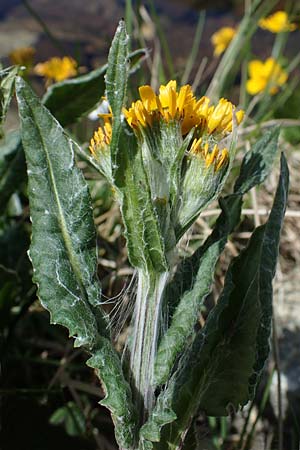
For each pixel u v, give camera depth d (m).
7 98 0.33
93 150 0.26
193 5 1.41
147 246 0.25
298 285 0.45
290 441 0.39
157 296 0.26
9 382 0.40
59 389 0.37
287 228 0.48
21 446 0.37
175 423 0.28
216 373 0.29
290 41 1.11
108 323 0.27
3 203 0.39
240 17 1.39
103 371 0.26
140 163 0.24
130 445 0.27
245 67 0.62
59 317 0.26
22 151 0.39
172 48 1.18
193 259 0.28
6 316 0.39
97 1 1.41
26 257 0.42
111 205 0.48
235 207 0.30
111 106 0.24
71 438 0.38
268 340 0.30
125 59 0.24
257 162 0.30
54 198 0.26
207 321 0.29
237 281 0.29
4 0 1.38
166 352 0.26
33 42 1.18
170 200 0.26
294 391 0.40
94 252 0.27
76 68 0.53
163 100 0.26
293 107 0.64
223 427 0.38
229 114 0.26
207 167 0.25
